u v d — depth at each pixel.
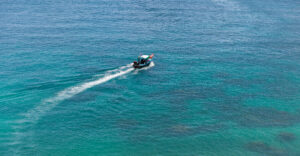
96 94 68.69
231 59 93.50
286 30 129.00
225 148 51.38
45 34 114.44
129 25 132.50
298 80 79.00
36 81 73.19
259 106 65.38
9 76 75.69
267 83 76.94
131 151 50.31
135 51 98.38
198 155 49.72
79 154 49.41
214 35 119.94
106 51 97.44
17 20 134.88
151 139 53.44
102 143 52.19
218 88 73.56
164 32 123.00
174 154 49.81
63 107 62.78
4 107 61.66
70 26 127.31
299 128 57.44
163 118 60.12
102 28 125.81
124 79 77.06
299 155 49.66
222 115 61.62
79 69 81.50
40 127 55.97
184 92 71.12
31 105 62.91
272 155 49.62
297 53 99.88
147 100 66.88
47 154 49.09
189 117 60.66
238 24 138.88
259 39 115.44
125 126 57.12
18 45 100.56
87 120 58.66
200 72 82.88
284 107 65.19
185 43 108.81
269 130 56.66
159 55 95.56
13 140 52.09
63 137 53.53
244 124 58.56
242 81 77.81
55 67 82.38
